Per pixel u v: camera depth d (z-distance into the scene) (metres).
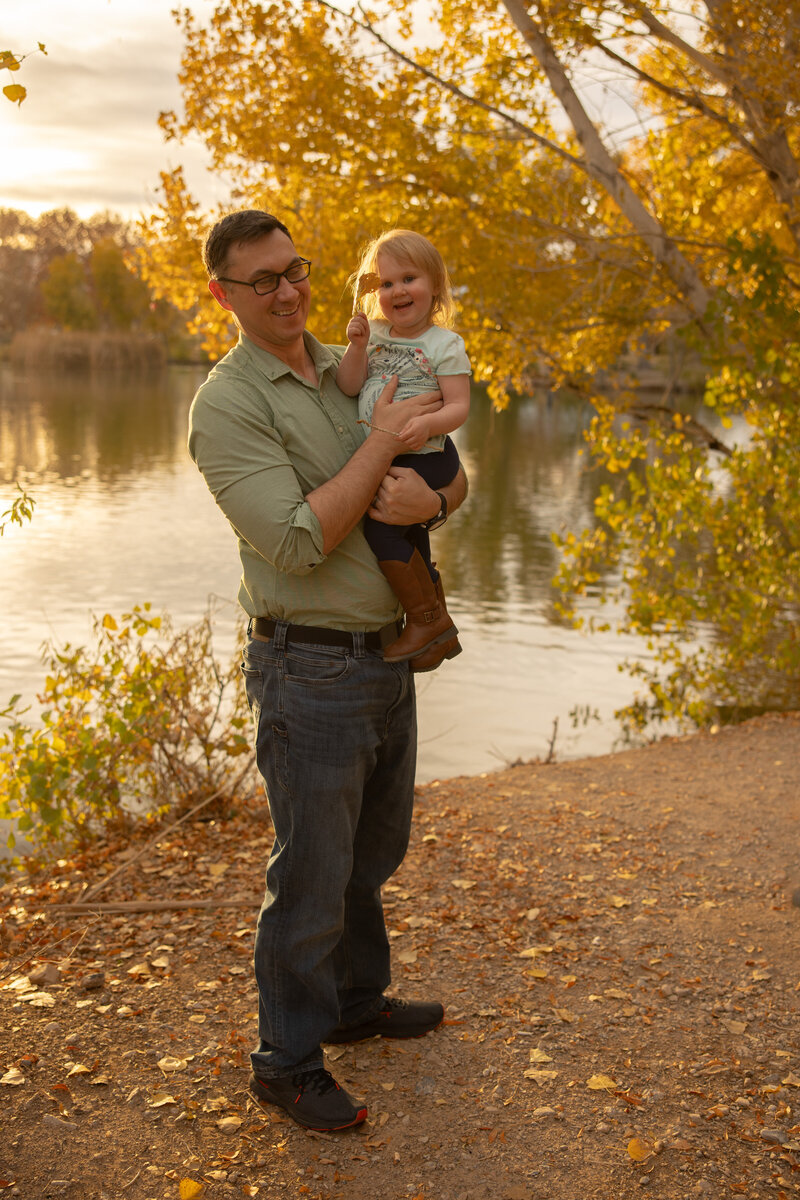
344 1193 2.40
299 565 2.33
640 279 9.47
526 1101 2.79
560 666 10.70
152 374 93.50
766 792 5.85
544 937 3.86
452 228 9.31
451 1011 3.28
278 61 9.09
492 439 40.12
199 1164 2.47
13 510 2.94
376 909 2.99
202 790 5.52
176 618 11.52
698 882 4.43
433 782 6.33
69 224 137.00
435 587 2.61
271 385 2.48
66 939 3.73
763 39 7.76
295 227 9.55
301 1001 2.63
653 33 8.33
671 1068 2.96
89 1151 2.48
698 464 9.06
